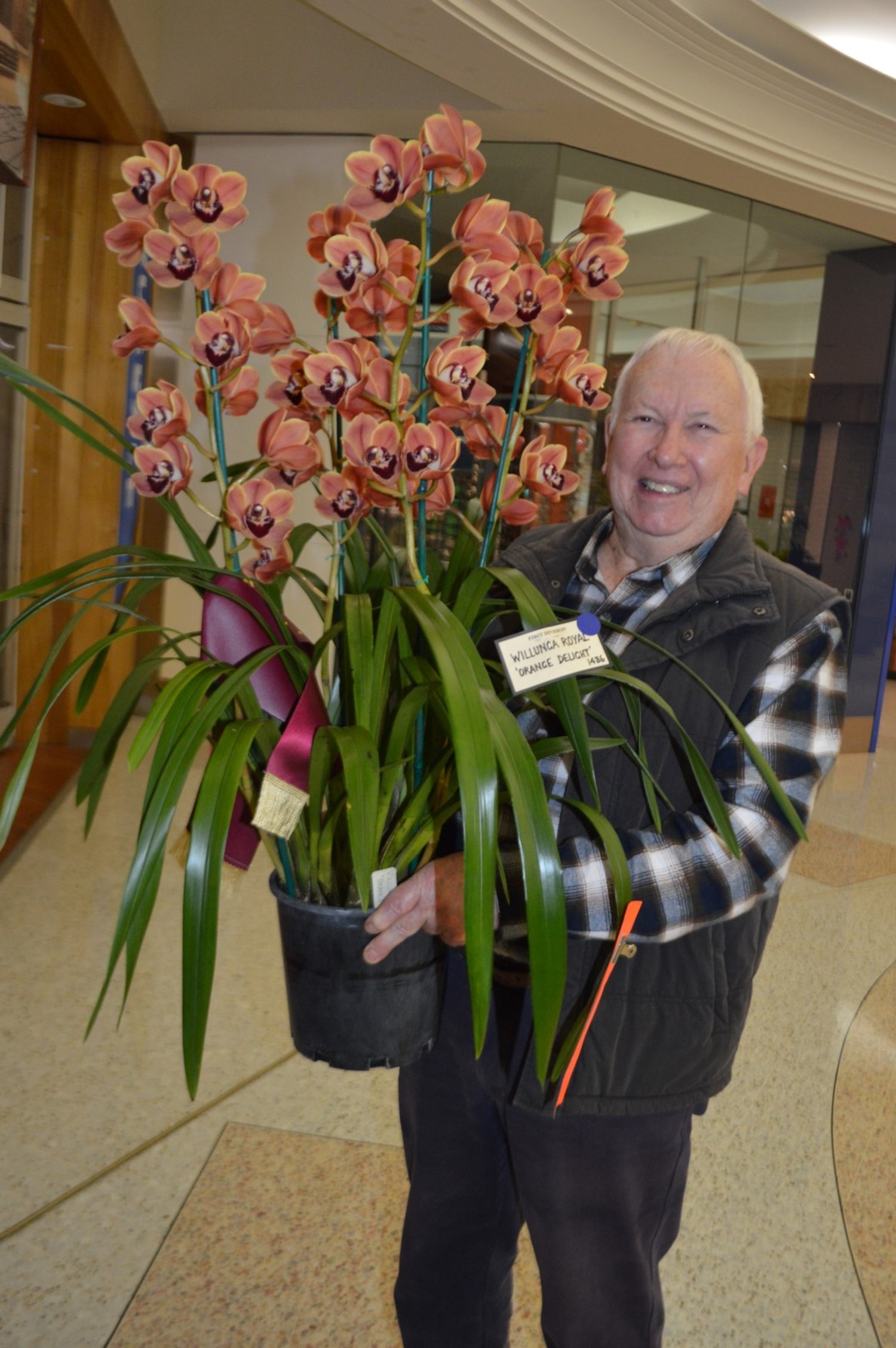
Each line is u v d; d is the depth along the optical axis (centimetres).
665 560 118
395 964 92
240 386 91
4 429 396
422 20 370
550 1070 112
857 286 586
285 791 84
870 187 522
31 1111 217
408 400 94
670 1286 184
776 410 577
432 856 100
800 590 114
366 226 84
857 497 614
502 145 482
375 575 103
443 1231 130
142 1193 196
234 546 93
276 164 506
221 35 472
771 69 448
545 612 85
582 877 99
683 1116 118
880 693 640
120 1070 235
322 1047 94
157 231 86
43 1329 162
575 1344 119
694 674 100
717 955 113
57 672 495
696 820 104
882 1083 254
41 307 484
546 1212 117
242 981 279
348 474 90
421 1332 133
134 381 497
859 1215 206
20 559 458
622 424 119
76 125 452
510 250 88
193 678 81
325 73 465
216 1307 170
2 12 259
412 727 94
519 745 74
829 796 523
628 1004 111
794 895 375
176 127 503
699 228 529
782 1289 185
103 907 319
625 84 424
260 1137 215
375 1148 214
